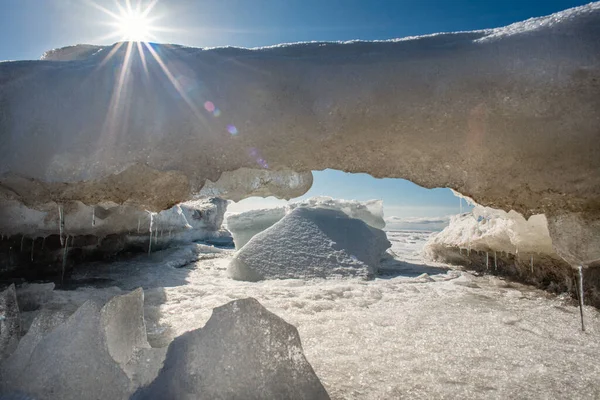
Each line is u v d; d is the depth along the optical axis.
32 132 1.60
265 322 1.42
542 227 3.79
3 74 1.66
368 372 1.92
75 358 1.41
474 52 1.50
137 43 1.73
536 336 2.54
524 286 4.46
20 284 3.60
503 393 1.71
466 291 4.11
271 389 1.29
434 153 1.54
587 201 1.42
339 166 1.61
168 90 1.61
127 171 1.66
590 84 1.38
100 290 3.69
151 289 3.83
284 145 1.58
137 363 1.43
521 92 1.43
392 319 2.91
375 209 8.47
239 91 1.59
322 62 1.59
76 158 1.59
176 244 8.48
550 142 1.42
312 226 5.56
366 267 4.98
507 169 1.49
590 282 3.57
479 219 5.57
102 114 1.61
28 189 1.69
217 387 1.29
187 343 1.40
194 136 1.60
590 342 2.42
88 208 4.44
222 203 12.84
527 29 1.51
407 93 1.51
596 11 1.47
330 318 2.91
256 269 4.77
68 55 1.98
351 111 1.53
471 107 1.47
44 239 4.33
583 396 1.69
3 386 1.41
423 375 1.89
